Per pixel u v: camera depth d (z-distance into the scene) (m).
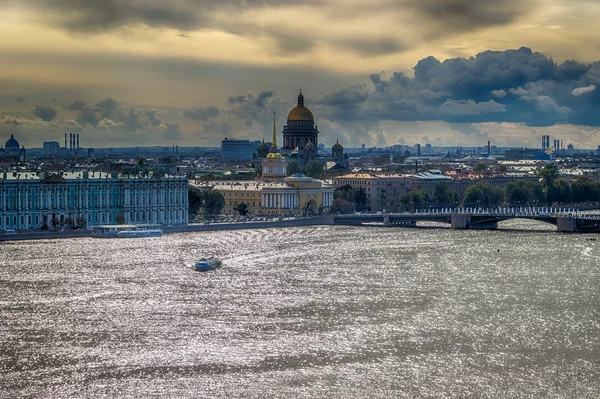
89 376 189.12
